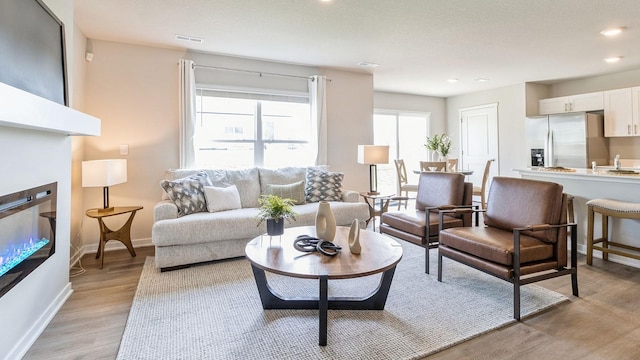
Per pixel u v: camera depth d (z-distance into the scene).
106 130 3.66
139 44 3.77
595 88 5.52
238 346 1.78
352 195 4.05
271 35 3.53
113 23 3.20
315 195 4.07
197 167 4.07
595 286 2.54
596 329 1.94
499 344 1.80
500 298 2.35
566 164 5.28
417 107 7.12
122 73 3.71
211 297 2.39
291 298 2.29
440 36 3.59
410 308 2.21
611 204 2.92
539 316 2.10
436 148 6.11
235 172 3.98
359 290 2.50
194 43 3.76
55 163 2.19
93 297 2.41
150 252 3.54
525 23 3.24
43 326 1.96
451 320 2.05
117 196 3.73
